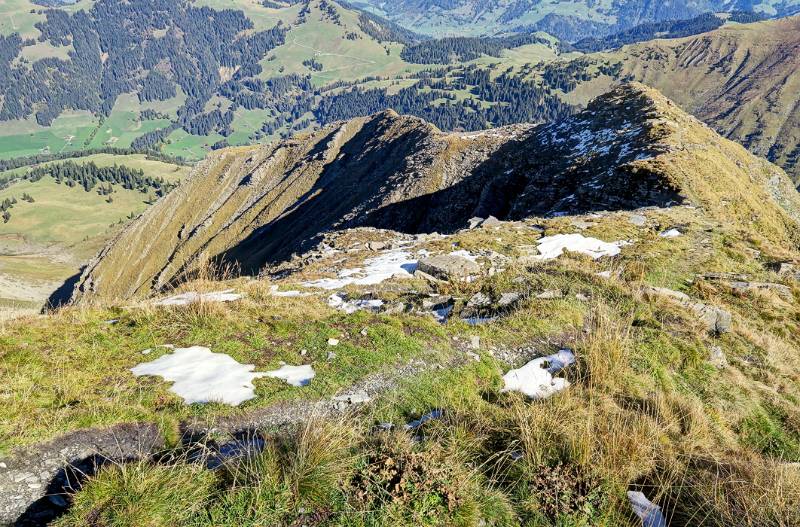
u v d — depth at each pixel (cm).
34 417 682
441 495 600
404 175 10675
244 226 16600
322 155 17088
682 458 773
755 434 969
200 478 577
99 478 554
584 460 704
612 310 1370
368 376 938
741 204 4219
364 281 1803
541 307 1323
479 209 6919
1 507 537
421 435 743
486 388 946
